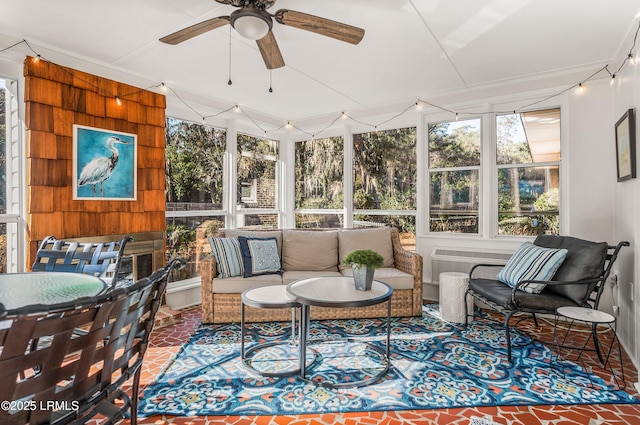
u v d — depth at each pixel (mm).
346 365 2473
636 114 2473
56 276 1704
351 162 4891
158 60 3043
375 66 3203
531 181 3686
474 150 3992
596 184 3256
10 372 723
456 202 4109
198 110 4102
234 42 2709
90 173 3006
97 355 922
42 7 2217
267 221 5246
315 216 5289
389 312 2561
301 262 3887
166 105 3711
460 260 3936
